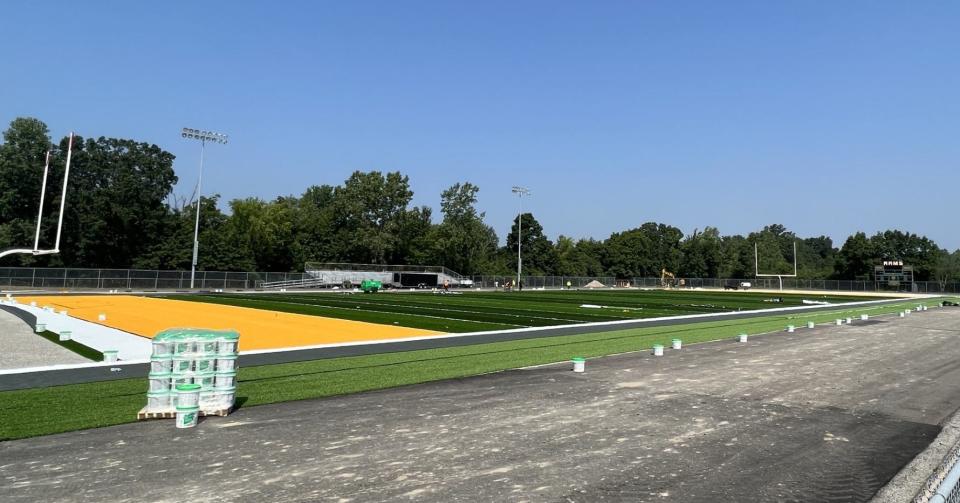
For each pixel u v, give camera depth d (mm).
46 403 9188
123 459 6332
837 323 27344
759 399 9820
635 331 22906
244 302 40719
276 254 88562
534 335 21188
